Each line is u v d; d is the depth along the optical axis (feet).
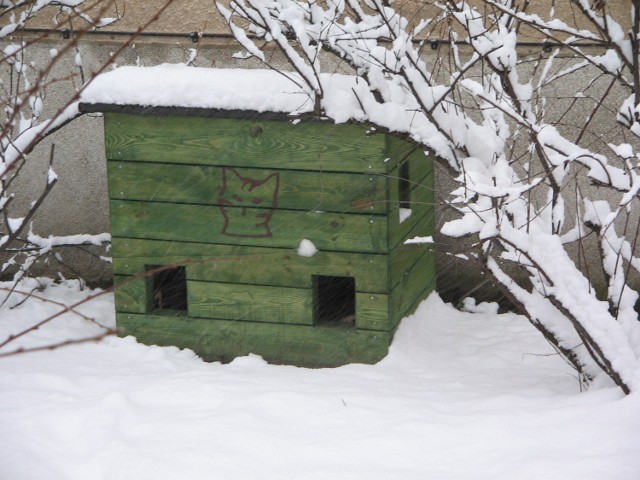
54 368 19.19
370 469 14.80
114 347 20.24
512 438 15.19
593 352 16.76
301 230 18.85
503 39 16.30
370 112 17.42
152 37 23.34
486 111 17.89
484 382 18.24
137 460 15.28
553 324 17.15
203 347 20.10
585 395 16.17
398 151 19.02
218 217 19.24
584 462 14.17
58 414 16.88
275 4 17.58
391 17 16.99
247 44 17.10
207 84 18.56
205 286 19.74
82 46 23.61
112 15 23.39
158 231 19.62
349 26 17.06
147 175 19.35
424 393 17.49
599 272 22.39
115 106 18.79
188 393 17.78
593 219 16.88
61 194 24.66
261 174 18.79
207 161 18.98
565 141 15.69
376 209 18.35
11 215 24.93
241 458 15.31
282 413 16.80
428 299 22.17
